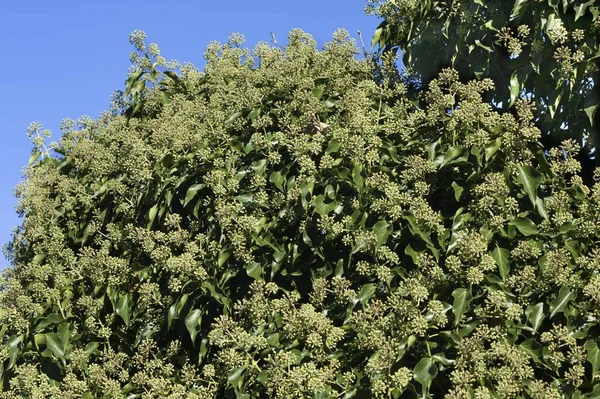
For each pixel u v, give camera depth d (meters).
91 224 5.19
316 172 4.26
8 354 4.85
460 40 4.57
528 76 4.41
